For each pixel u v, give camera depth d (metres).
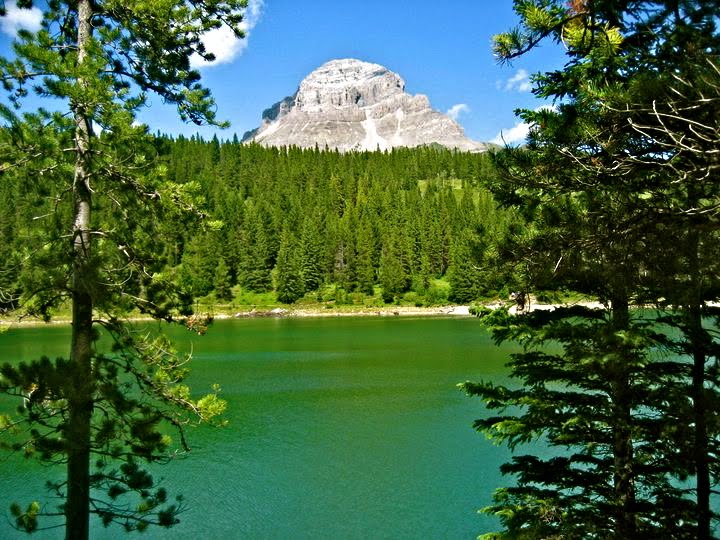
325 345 53.91
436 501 17.28
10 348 45.88
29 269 9.27
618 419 8.06
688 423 7.62
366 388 33.06
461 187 167.38
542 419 8.68
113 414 9.66
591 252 6.57
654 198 5.79
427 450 21.84
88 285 9.19
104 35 10.03
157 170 10.41
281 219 125.38
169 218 10.42
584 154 5.82
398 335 62.50
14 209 9.77
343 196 147.25
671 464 7.97
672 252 6.07
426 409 28.00
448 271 110.94
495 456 21.11
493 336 9.21
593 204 6.25
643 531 8.08
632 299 8.02
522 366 9.23
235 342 57.03
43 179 9.49
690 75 4.69
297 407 28.59
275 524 15.84
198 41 11.66
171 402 10.80
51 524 15.89
